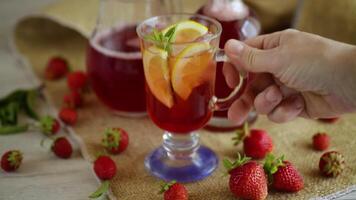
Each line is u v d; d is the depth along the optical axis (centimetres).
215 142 58
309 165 54
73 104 63
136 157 56
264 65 50
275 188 50
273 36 51
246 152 55
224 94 57
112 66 59
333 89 49
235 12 57
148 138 59
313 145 56
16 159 53
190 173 53
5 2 88
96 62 60
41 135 60
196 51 47
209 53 49
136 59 59
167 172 53
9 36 79
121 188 51
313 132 59
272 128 60
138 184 52
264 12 69
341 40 64
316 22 64
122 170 54
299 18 66
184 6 65
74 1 74
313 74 49
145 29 51
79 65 72
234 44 50
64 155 55
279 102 54
